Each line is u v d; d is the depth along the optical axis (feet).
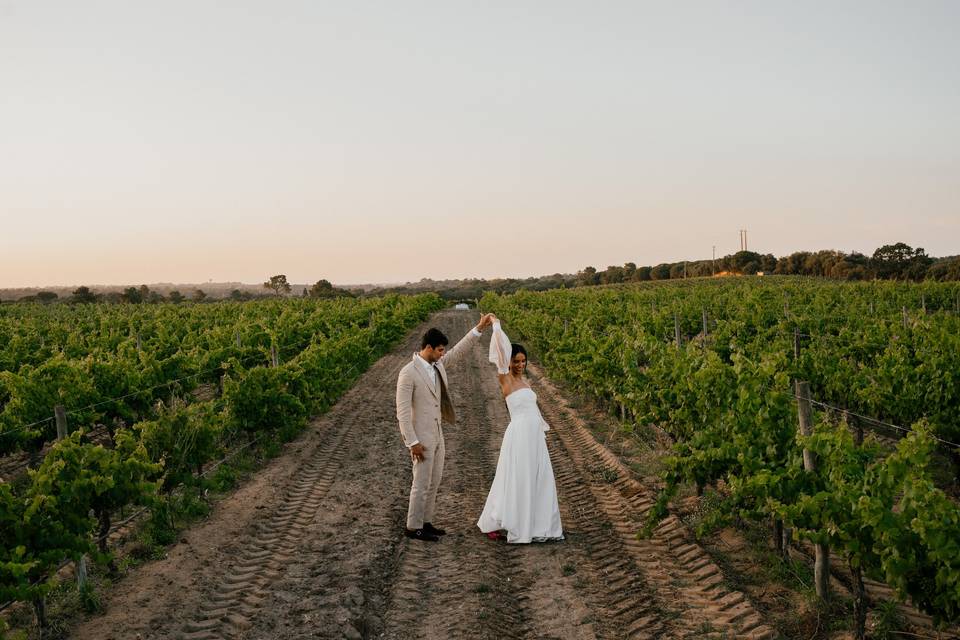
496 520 19.79
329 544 19.92
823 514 13.78
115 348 54.70
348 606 15.76
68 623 15.02
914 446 13.12
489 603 15.87
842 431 14.93
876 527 12.50
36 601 14.21
